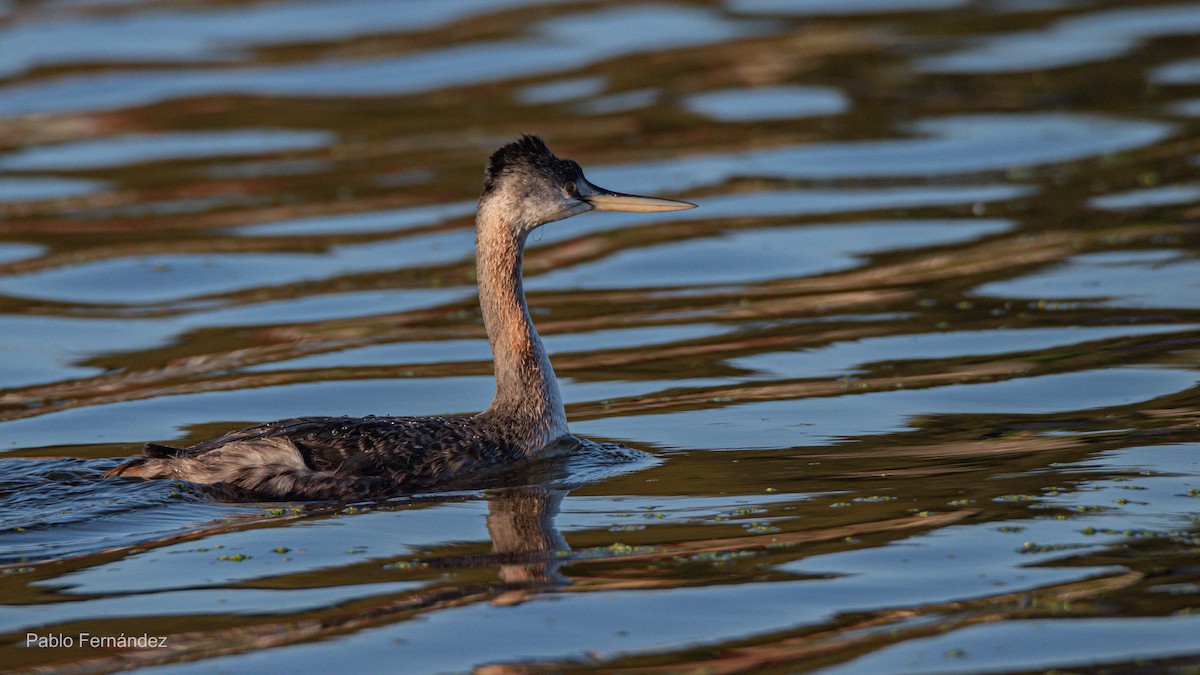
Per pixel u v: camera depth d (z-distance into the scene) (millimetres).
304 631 8898
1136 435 12500
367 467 11648
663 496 11391
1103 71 28984
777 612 8992
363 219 22609
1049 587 9188
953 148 24875
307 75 31750
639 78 30406
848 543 10117
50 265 20562
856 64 30828
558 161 13070
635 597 9289
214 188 24688
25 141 27812
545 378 12844
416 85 30797
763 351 16094
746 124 27062
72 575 9859
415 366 16062
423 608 9211
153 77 31688
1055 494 10984
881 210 21859
